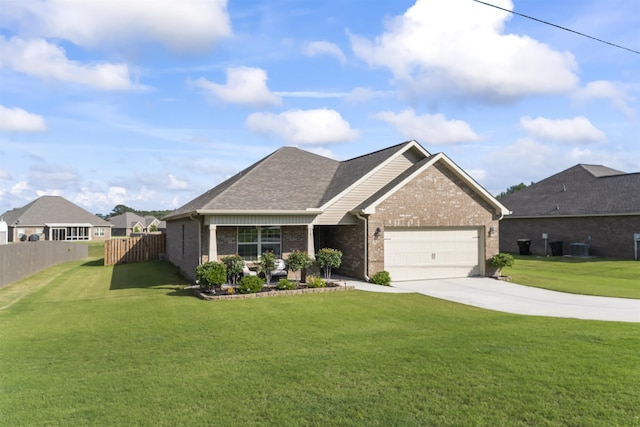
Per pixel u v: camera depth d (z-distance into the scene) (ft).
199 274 47.32
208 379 21.81
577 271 75.10
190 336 30.73
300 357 25.17
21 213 198.90
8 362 25.46
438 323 34.47
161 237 101.24
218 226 58.13
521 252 110.93
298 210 56.70
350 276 63.10
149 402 19.13
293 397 19.31
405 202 60.75
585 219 99.35
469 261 64.69
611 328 31.40
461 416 17.13
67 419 17.57
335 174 72.69
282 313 38.32
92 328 33.88
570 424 16.30
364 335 30.42
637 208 88.43
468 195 64.23
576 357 23.68
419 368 22.49
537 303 44.09
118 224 284.82
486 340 28.04
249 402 18.92
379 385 20.39
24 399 19.66
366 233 58.85
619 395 18.54
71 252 112.78
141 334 31.58
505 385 19.93
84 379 22.30
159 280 65.62
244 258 58.90
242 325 33.81
